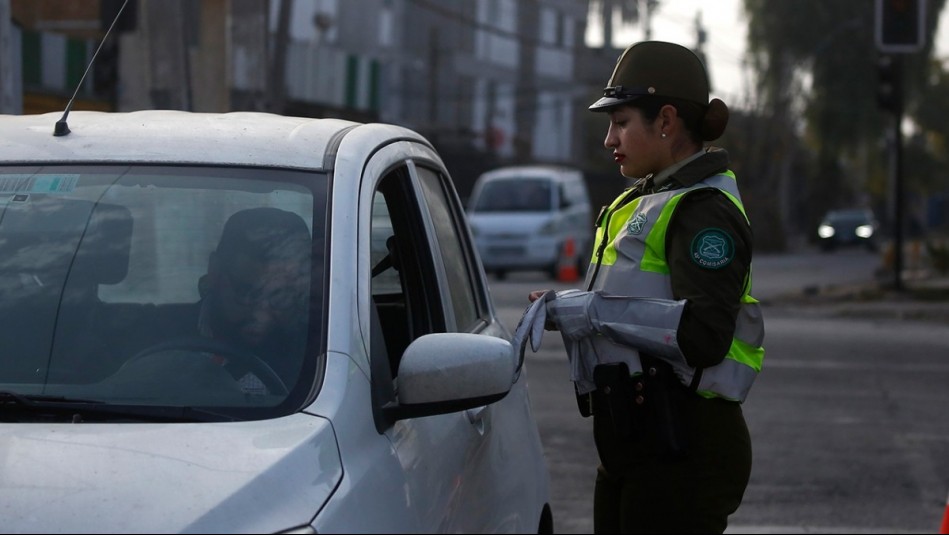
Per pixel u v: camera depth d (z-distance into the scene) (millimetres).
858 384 21703
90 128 6793
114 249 6113
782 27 98938
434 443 5844
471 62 95562
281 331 5641
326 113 60562
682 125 7117
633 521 7035
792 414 19047
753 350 7047
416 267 7062
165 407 5383
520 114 103000
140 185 6316
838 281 50844
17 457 4816
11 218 6270
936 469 15703
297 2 75500
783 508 13891
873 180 145125
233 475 4707
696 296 6578
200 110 23422
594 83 106750
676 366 6801
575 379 7074
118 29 19922
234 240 6039
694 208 6750
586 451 16625
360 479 4992
